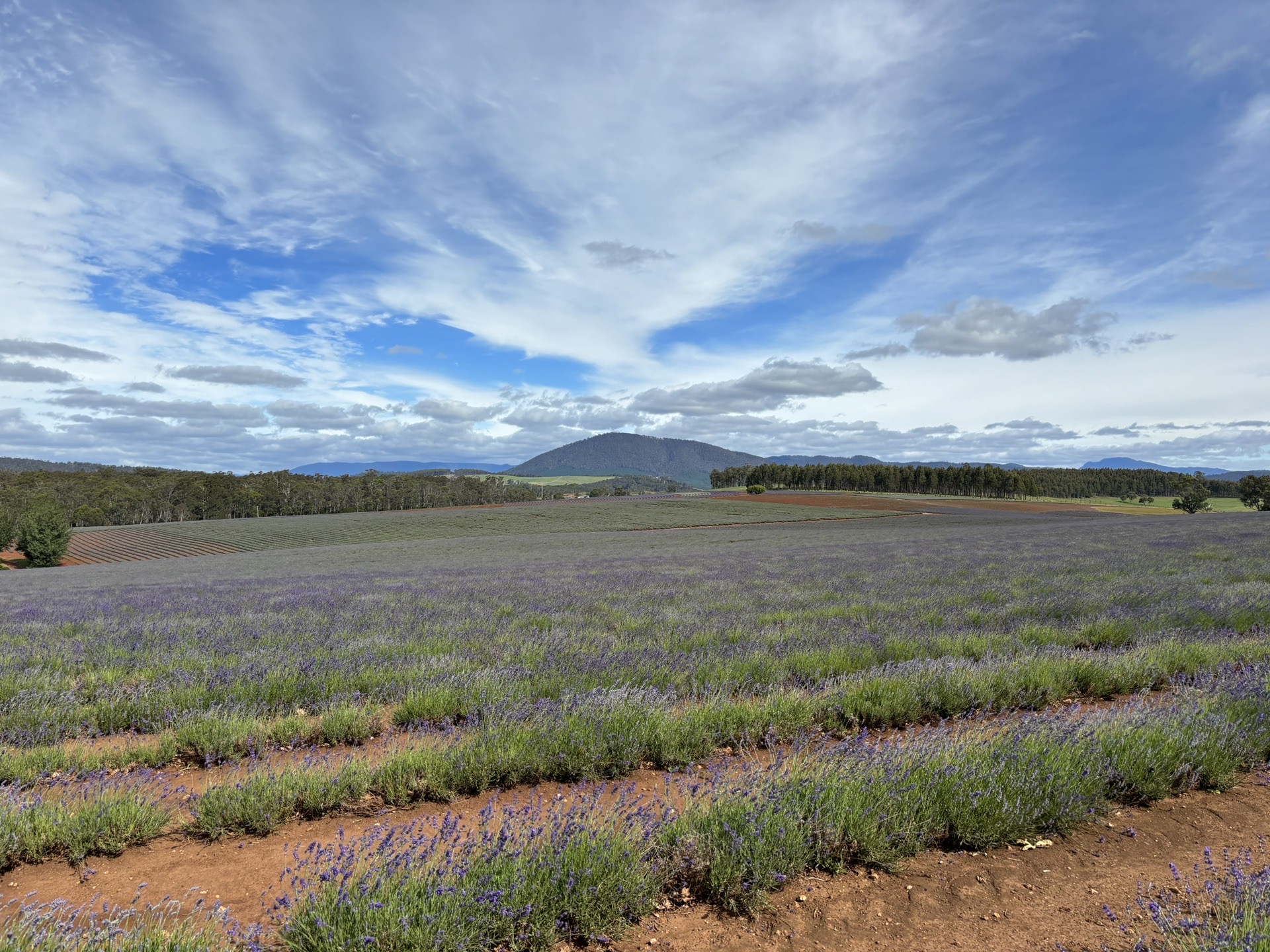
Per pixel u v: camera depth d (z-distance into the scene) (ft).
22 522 197.26
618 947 9.25
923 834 11.53
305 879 10.62
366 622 41.55
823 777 12.73
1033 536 125.70
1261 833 11.80
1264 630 30.40
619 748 16.57
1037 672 22.15
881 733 18.78
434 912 9.00
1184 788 13.89
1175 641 26.48
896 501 379.35
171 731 20.17
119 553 226.58
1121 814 12.88
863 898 10.25
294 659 27.71
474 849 10.62
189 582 85.15
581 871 9.77
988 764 13.20
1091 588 44.60
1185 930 8.59
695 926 9.74
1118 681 22.09
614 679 23.18
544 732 17.11
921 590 48.98
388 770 15.26
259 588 69.62
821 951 8.97
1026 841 11.91
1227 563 57.31
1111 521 198.49
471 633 35.96
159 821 13.39
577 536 220.23
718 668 24.59
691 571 76.07
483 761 15.65
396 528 281.54
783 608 42.34
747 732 17.88
